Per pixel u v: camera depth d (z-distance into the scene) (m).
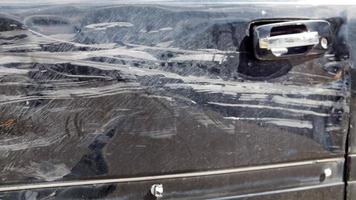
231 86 1.93
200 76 1.89
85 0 1.73
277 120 2.02
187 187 1.94
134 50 1.79
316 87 2.06
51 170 1.74
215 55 1.90
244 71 1.94
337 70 2.08
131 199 1.86
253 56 1.95
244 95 1.96
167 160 1.88
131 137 1.82
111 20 1.76
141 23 1.80
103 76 1.76
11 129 1.68
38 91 1.69
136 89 1.81
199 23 1.87
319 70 2.05
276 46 1.94
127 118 1.80
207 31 1.88
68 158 1.75
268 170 2.05
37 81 1.69
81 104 1.75
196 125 1.90
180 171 1.91
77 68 1.73
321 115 2.09
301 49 1.99
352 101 2.12
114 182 1.83
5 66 1.66
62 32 1.71
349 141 2.15
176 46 1.84
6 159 1.69
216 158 1.95
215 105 1.92
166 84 1.84
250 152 2.00
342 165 2.17
